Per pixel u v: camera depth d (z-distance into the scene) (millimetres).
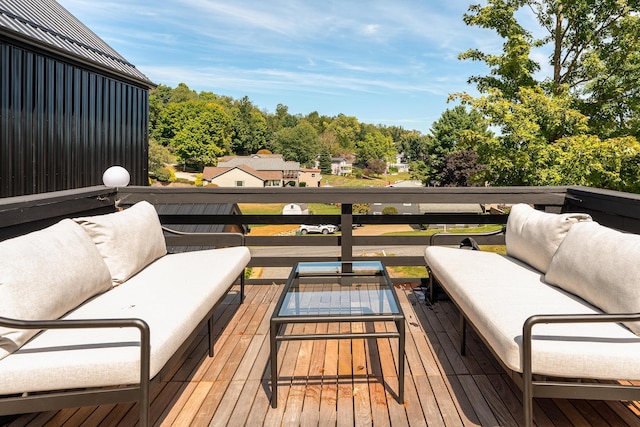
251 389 2125
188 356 2502
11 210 2354
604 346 1538
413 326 2920
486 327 1845
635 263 1694
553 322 1522
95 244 2375
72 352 1512
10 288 1553
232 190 3750
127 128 6789
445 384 2145
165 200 3758
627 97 10141
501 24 10477
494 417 1852
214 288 2324
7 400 1437
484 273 2543
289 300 2229
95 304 2041
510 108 9766
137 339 1628
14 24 4547
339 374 2270
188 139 58438
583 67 10227
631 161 9703
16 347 1511
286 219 3910
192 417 1886
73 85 5371
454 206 29328
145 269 2719
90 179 5773
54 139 5012
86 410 1938
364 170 71062
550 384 1555
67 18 7008
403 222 3865
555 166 9453
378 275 2711
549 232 2480
